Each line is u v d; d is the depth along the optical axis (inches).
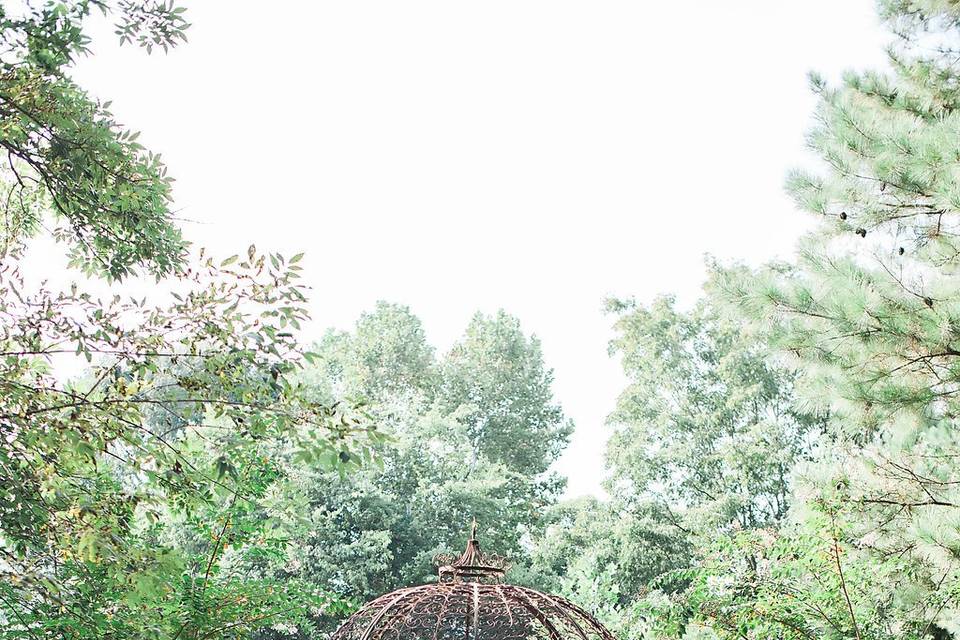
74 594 232.1
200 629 295.6
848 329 268.1
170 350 214.4
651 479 970.1
